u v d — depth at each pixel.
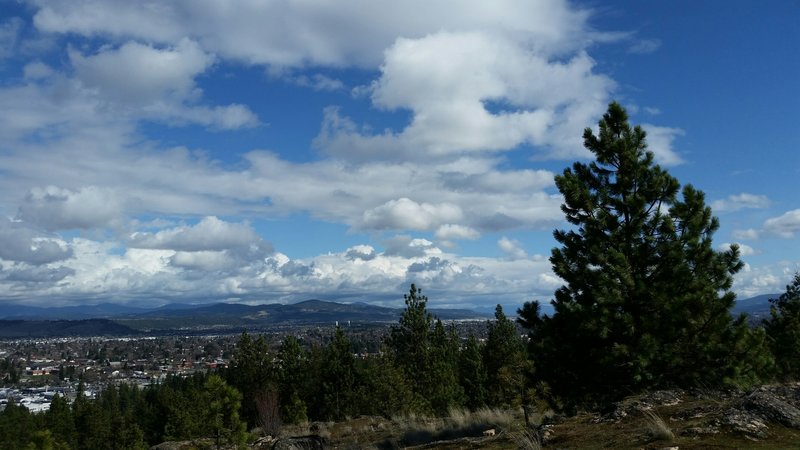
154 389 118.69
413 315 49.28
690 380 14.73
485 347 44.53
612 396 15.32
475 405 39.09
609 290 15.30
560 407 16.27
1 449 86.44
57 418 86.75
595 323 14.97
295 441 17.25
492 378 37.19
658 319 15.18
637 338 15.18
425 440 18.22
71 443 84.38
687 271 15.29
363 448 18.59
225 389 21.08
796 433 8.22
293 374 56.66
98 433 86.81
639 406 11.41
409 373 46.25
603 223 15.98
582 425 11.32
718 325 14.97
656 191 16.44
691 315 14.98
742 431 8.39
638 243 16.16
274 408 40.66
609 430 10.19
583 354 15.97
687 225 15.86
